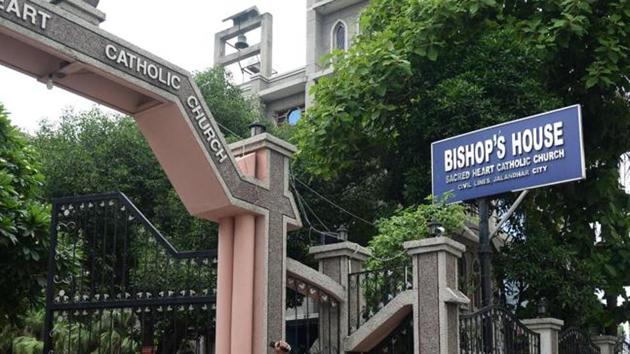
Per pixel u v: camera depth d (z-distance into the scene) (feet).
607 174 42.04
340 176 49.93
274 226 26.86
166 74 23.84
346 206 50.52
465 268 46.14
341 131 41.04
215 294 25.86
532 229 44.52
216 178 25.03
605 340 51.70
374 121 42.45
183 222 49.16
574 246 44.62
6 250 30.32
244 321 25.23
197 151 24.75
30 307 32.78
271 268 26.30
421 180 42.06
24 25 19.98
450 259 27.53
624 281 48.08
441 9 39.63
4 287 31.30
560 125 32.73
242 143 27.91
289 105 86.12
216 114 59.11
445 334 26.12
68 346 27.27
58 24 20.86
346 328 29.27
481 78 42.04
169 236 50.19
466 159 35.06
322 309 29.94
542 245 43.47
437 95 41.42
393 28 42.04
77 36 21.34
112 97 23.76
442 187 35.53
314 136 41.42
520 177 33.22
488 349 29.48
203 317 28.94
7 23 19.56
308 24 87.15
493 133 34.53
